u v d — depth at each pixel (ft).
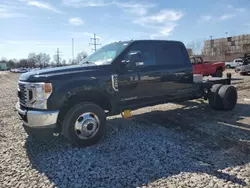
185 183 9.86
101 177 10.60
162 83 18.08
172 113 22.26
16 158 12.96
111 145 14.30
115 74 15.39
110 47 17.44
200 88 21.66
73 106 13.91
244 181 9.88
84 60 18.24
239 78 56.70
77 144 13.87
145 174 10.73
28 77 13.64
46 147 14.40
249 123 18.30
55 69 14.16
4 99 36.76
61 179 10.56
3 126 19.58
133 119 20.33
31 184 10.22
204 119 19.81
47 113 12.82
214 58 226.58
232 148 13.42
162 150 13.38
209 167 11.23
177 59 19.43
